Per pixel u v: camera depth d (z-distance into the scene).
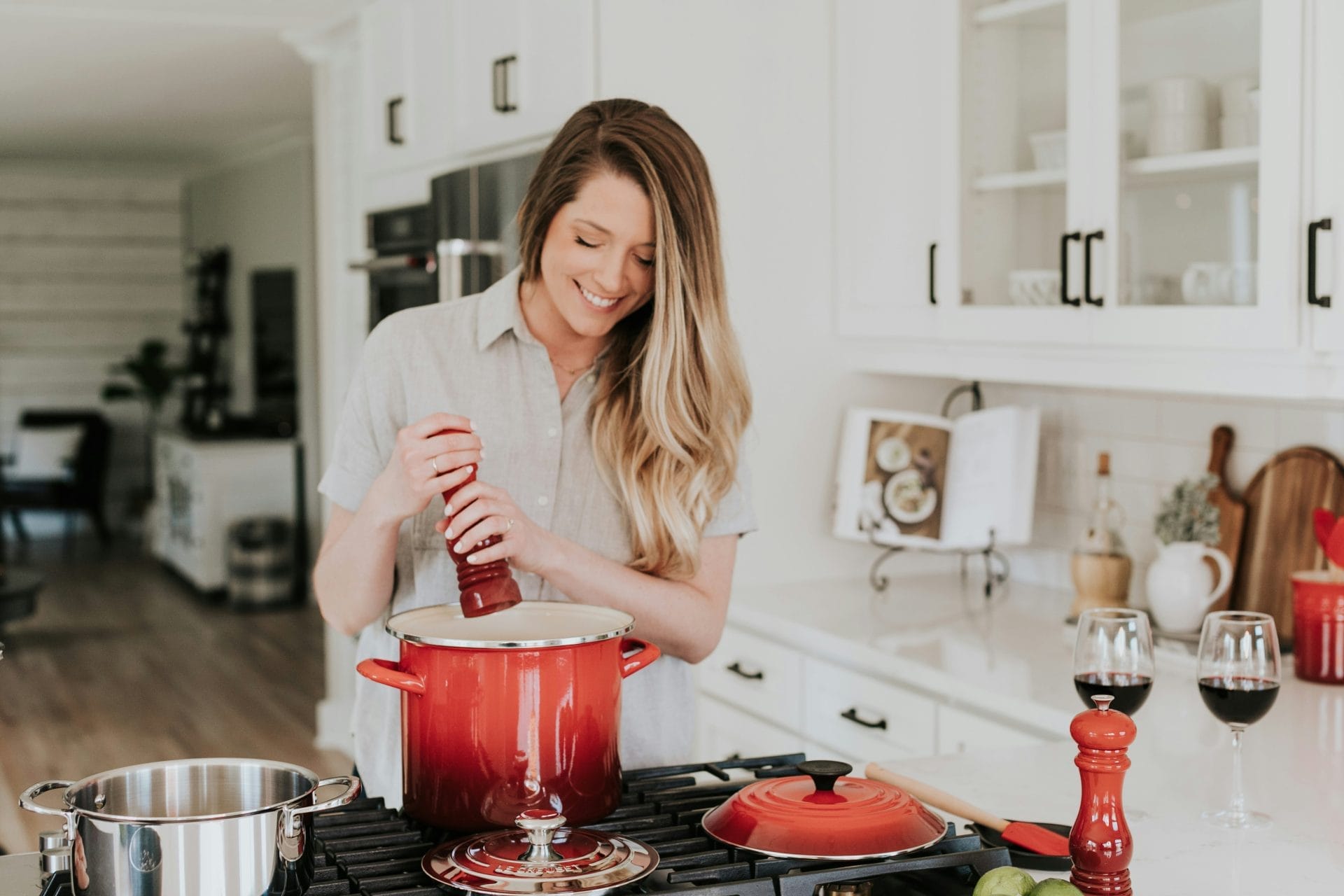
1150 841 1.36
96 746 4.76
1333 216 1.84
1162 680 2.17
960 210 2.55
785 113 2.91
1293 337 1.90
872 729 2.41
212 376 9.19
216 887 0.97
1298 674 2.15
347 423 1.54
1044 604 2.82
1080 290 2.26
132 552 9.14
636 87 2.79
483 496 1.23
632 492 1.50
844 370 3.02
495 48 3.12
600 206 1.39
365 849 1.15
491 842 1.10
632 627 1.23
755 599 2.85
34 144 8.39
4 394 9.88
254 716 5.18
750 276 2.92
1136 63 2.14
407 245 3.63
